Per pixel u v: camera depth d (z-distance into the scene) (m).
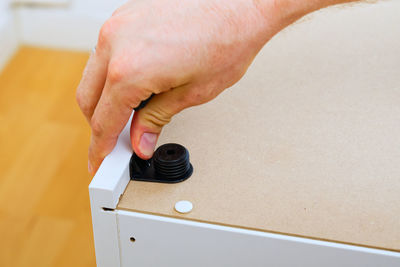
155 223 0.50
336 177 0.52
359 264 0.48
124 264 0.53
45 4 1.79
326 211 0.50
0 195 1.31
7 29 1.77
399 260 0.47
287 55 0.68
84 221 1.26
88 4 1.79
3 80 1.69
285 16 0.50
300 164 0.54
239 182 0.52
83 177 1.37
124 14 0.49
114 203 0.50
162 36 0.48
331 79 0.64
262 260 0.50
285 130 0.57
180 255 0.51
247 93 0.62
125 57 0.47
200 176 0.53
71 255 1.18
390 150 0.55
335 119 0.58
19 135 1.48
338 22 0.74
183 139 0.56
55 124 1.53
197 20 0.48
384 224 0.49
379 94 0.61
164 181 0.52
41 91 1.65
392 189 0.51
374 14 0.76
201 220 0.49
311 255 0.48
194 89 0.50
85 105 0.55
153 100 0.51
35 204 1.29
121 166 0.51
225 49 0.49
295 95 0.62
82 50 1.87
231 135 0.57
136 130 0.52
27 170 1.38
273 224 0.49
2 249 1.18
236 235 0.49
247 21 0.49
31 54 1.82
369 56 0.67
